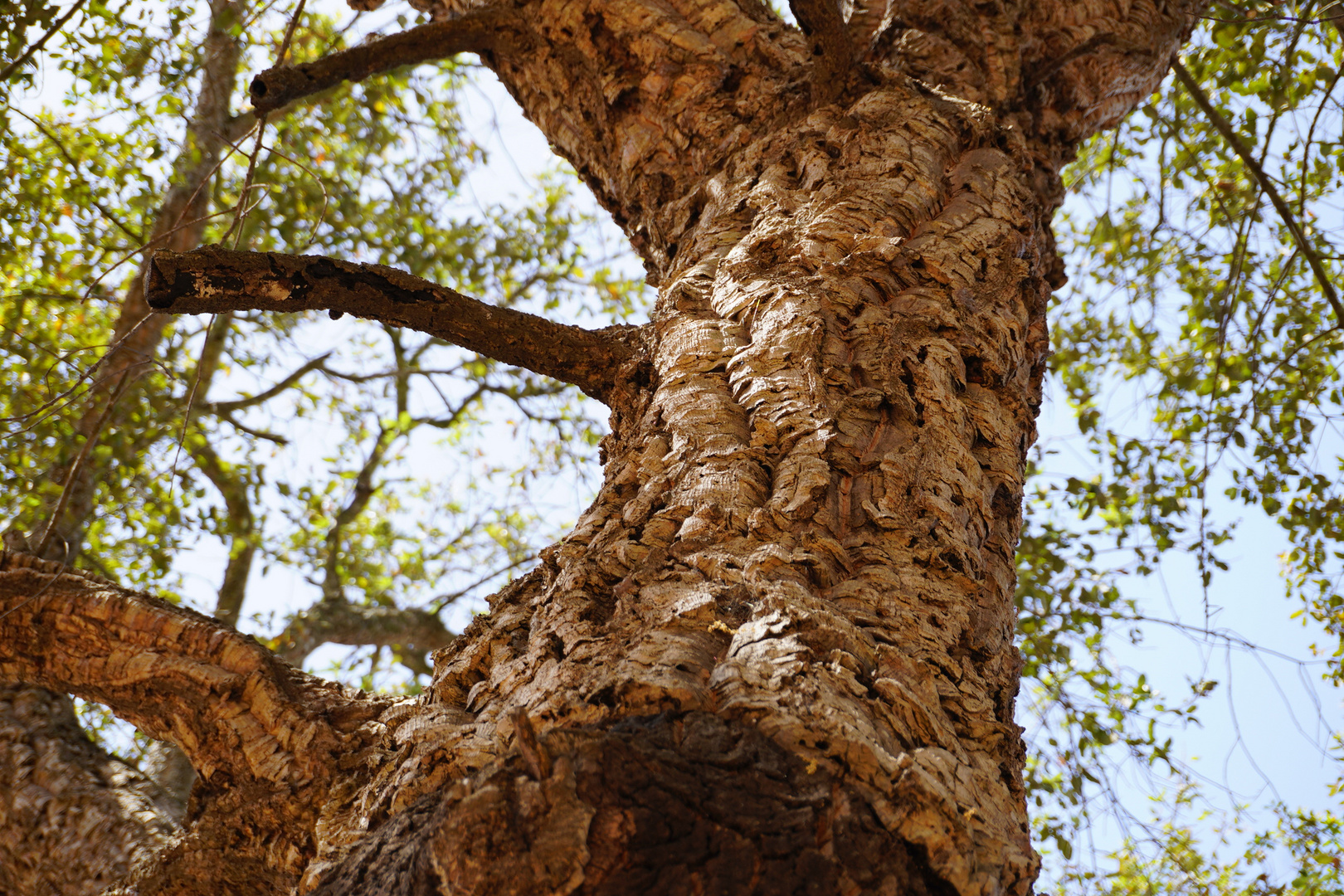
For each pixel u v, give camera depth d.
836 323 2.28
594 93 3.67
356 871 1.38
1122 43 3.74
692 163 3.38
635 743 1.25
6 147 5.75
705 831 1.17
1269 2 4.77
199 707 2.32
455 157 7.81
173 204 6.13
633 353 2.61
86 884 2.66
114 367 5.32
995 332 2.41
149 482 6.18
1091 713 5.48
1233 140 4.49
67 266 6.31
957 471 2.03
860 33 3.94
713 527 1.80
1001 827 1.42
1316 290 5.73
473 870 1.15
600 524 2.00
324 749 2.11
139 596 2.68
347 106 7.30
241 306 2.20
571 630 1.69
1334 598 5.44
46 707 3.36
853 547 1.80
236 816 2.12
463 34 3.67
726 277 2.53
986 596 1.93
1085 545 5.93
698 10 3.59
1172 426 5.91
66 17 3.18
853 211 2.61
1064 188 3.61
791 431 1.99
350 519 8.43
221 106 6.35
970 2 3.68
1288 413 5.41
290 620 6.95
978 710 1.60
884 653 1.57
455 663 1.96
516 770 1.22
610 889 1.13
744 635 1.52
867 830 1.22
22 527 4.40
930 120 3.02
